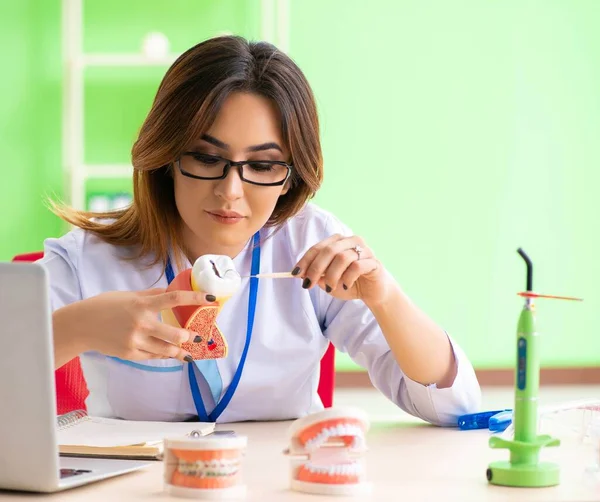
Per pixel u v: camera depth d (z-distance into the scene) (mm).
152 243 1777
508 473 1153
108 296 1398
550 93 5434
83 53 4926
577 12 5410
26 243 4977
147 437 1401
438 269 5426
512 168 5434
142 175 1716
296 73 1612
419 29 5359
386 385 1826
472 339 5449
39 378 1087
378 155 5383
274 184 1581
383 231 5410
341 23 5336
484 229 5434
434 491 1130
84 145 4965
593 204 5477
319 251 1482
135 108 4973
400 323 1665
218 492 1095
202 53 1557
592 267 5488
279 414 1816
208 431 1507
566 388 5266
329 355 1970
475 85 5395
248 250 1821
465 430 1657
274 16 5176
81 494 1130
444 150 5398
